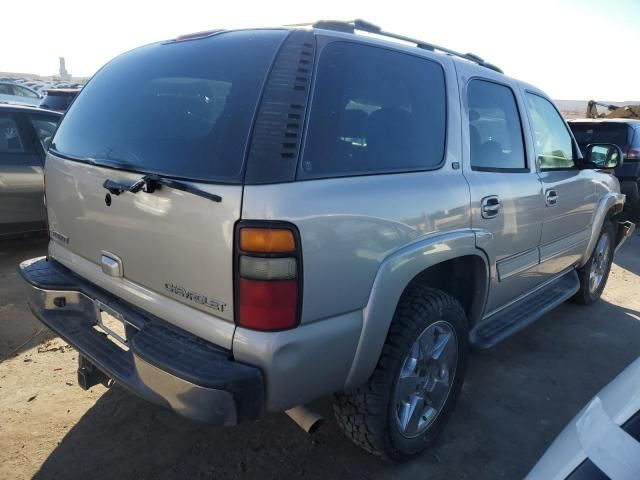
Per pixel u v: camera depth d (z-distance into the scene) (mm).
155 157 2043
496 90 3119
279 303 1764
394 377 2260
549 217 3482
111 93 2516
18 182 5145
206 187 1809
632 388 1432
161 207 1946
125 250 2154
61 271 2633
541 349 3951
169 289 1998
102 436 2670
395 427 2381
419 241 2268
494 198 2775
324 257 1856
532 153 3355
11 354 3455
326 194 1885
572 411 3123
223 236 1771
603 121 8008
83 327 2451
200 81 2115
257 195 1737
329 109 2020
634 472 1169
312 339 1863
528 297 3691
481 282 2852
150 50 2580
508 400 3205
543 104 3746
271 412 1858
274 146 1809
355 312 2021
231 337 1805
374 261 2049
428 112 2523
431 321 2379
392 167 2256
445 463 2600
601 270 4938
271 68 1962
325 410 2963
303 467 2512
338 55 2127
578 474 1222
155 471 2439
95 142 2389
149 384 1869
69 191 2449
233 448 2625
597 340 4160
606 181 4492
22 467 2424
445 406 2705
